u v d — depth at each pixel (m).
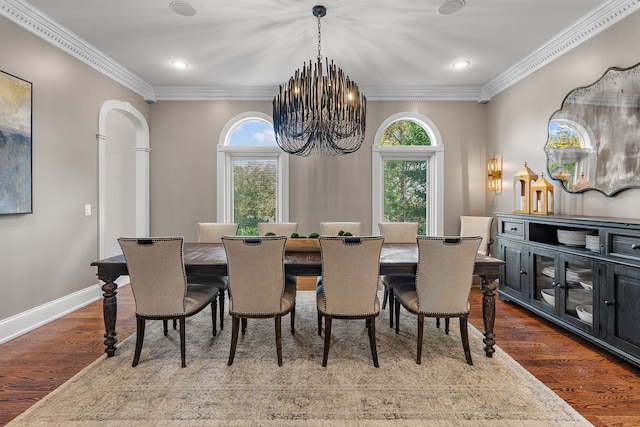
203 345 2.44
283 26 2.94
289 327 2.80
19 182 2.61
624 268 2.05
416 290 2.18
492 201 4.39
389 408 1.69
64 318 2.99
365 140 4.55
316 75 2.74
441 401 1.75
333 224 3.59
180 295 2.11
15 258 2.62
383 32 3.04
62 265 3.08
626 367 2.12
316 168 4.58
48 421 1.59
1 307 2.51
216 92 4.49
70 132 3.17
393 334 2.64
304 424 1.58
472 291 4.01
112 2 2.59
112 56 3.54
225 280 2.76
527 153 3.67
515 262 3.25
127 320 2.97
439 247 2.08
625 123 2.43
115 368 2.10
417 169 4.74
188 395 1.80
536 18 2.79
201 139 4.57
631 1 2.37
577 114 2.90
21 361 2.20
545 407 1.70
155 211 4.58
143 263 2.04
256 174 4.75
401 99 4.53
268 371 2.06
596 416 1.65
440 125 4.56
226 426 1.56
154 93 4.47
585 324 2.36
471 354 2.30
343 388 1.87
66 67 3.12
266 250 2.05
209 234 3.51
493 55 3.49
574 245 2.55
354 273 2.08
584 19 2.75
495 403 1.74
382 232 3.56
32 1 2.56
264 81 4.25
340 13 2.73
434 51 3.41
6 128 2.50
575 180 2.92
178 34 3.09
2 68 2.49
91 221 3.46
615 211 2.55
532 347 2.42
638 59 2.35
